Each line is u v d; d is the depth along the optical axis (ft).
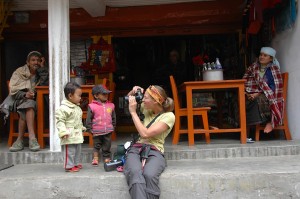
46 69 15.80
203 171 11.47
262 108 15.88
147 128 11.56
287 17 15.99
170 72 23.80
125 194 11.16
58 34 14.24
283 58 17.21
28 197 11.39
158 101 11.62
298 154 14.20
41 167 13.19
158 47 24.23
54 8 14.23
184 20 21.15
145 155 11.16
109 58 21.67
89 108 13.11
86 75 21.95
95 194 11.26
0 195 11.41
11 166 13.50
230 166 12.23
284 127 16.06
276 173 11.08
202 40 23.48
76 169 12.14
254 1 16.57
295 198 11.02
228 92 20.18
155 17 21.08
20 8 21.18
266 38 19.06
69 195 11.31
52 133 14.15
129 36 21.83
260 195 11.07
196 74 23.17
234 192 11.09
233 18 20.80
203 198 11.10
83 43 22.36
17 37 22.11
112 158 13.99
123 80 23.73
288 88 16.72
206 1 20.85
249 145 14.67
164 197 11.09
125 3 20.75
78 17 21.35
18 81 15.03
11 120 15.98
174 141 15.67
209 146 14.75
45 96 16.08
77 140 12.11
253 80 16.51
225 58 22.94
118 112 22.72
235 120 20.02
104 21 21.21
